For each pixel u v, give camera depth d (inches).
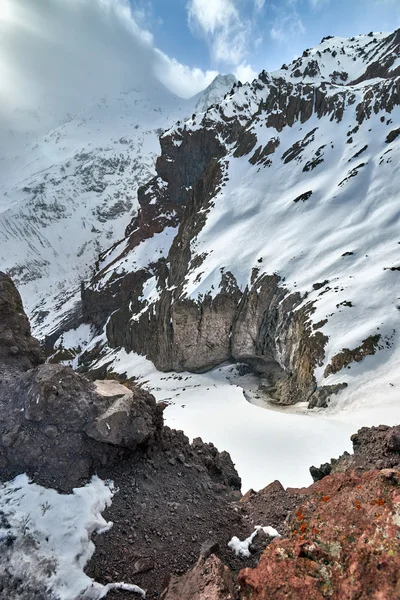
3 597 219.6
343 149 2834.6
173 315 2479.1
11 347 445.7
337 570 162.1
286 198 2760.8
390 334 1369.3
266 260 2256.4
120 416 360.5
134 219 5762.8
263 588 168.2
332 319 1537.9
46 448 330.0
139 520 302.8
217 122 4480.8
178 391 2122.3
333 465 463.8
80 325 4704.7
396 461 364.2
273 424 1106.7
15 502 281.1
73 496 298.4
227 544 294.7
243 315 2188.7
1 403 366.0
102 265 5329.7
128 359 3171.8
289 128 3442.4
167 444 419.2
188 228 3213.6
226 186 3223.4
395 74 3659.0
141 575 255.4
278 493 385.4
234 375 2229.3
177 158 4776.1
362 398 1175.6
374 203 2178.9
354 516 185.5
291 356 1689.2
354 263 1836.9
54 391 355.9
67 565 243.9
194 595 192.5
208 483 390.3
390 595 141.3
